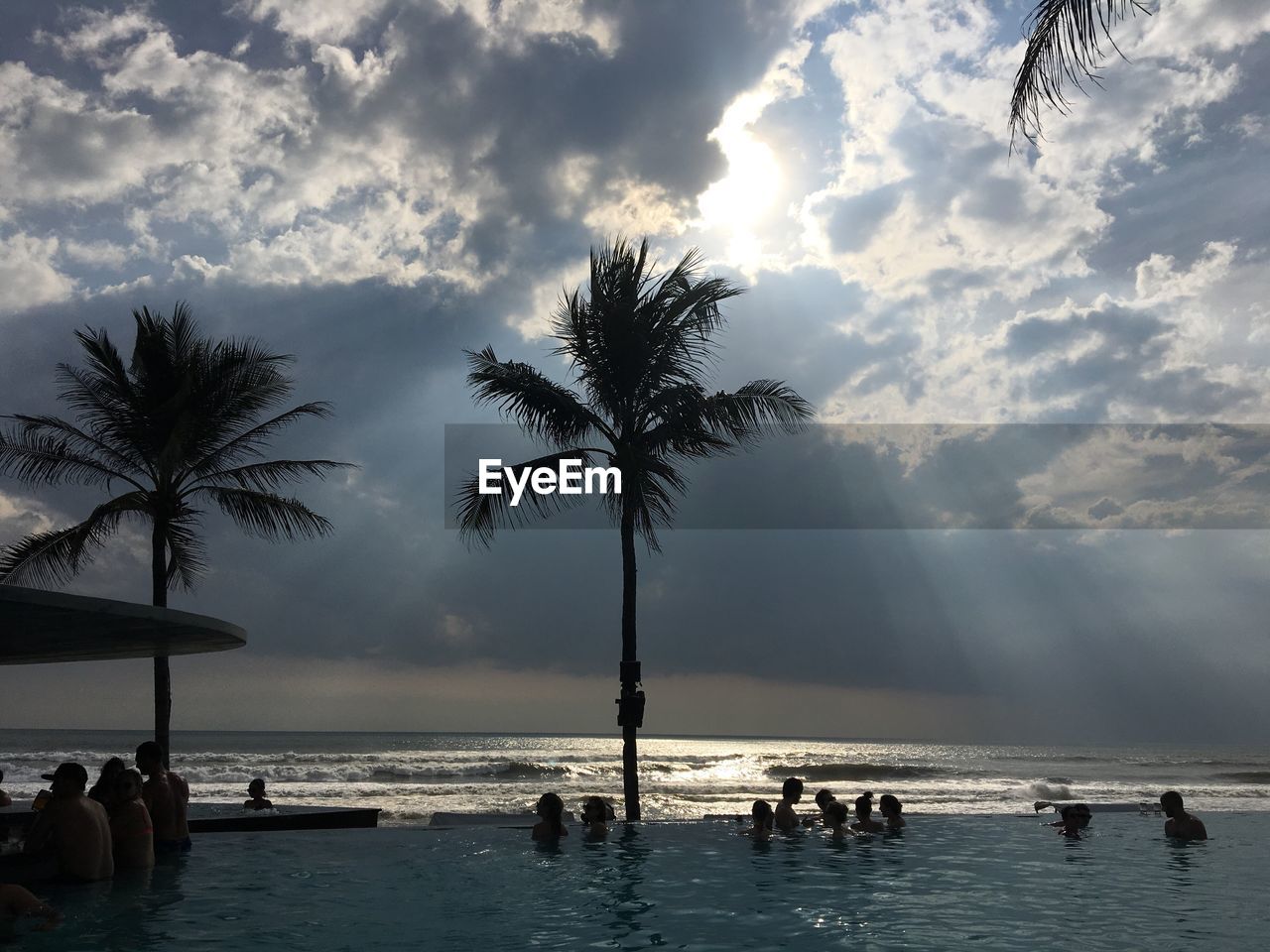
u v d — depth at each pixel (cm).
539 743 17338
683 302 2070
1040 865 1259
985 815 1859
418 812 3419
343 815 1612
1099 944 800
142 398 2202
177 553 2256
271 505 2252
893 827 1644
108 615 974
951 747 18100
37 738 14038
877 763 8344
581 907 951
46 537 2102
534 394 2039
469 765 6125
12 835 1319
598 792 4516
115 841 1075
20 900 832
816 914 924
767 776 6394
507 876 1139
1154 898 1016
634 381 2059
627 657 1956
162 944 757
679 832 1588
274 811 1648
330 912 899
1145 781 6331
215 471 2316
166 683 2075
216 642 1217
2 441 2155
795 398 2041
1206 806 3994
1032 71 716
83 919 833
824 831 1608
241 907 906
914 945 797
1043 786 5384
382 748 12488
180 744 12850
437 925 856
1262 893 1045
